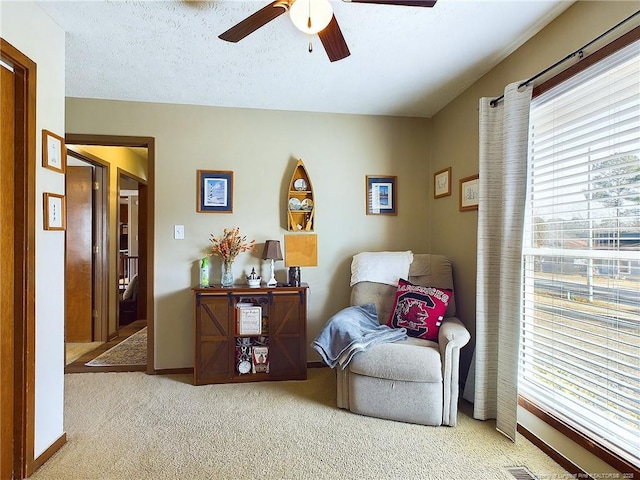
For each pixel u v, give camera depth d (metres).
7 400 1.82
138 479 1.85
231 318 3.14
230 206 3.51
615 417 1.77
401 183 3.78
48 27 2.06
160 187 3.41
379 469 1.95
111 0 1.93
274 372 3.20
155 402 2.75
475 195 2.96
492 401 2.48
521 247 2.20
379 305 3.17
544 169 2.27
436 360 2.40
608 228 1.82
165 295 3.40
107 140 3.32
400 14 2.06
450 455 2.07
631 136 1.72
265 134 3.57
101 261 4.46
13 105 1.86
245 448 2.13
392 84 3.01
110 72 2.78
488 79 2.77
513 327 2.23
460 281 3.20
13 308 1.86
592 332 1.91
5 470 1.80
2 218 1.79
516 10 2.04
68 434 2.28
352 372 2.57
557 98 2.14
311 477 1.88
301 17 1.65
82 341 4.39
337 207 3.68
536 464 1.99
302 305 3.23
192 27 2.19
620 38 1.68
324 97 3.29
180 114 3.44
